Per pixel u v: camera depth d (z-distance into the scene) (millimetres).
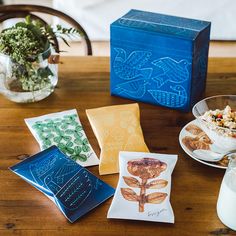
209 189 787
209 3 2047
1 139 908
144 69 974
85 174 804
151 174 799
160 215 726
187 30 932
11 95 986
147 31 928
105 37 2156
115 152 858
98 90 1054
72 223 724
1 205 757
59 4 2111
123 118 929
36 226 721
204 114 873
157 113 982
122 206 740
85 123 950
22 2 2561
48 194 767
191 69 926
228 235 706
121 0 2061
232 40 2152
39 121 940
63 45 2123
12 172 823
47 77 983
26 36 941
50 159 831
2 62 943
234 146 830
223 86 1057
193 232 710
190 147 866
